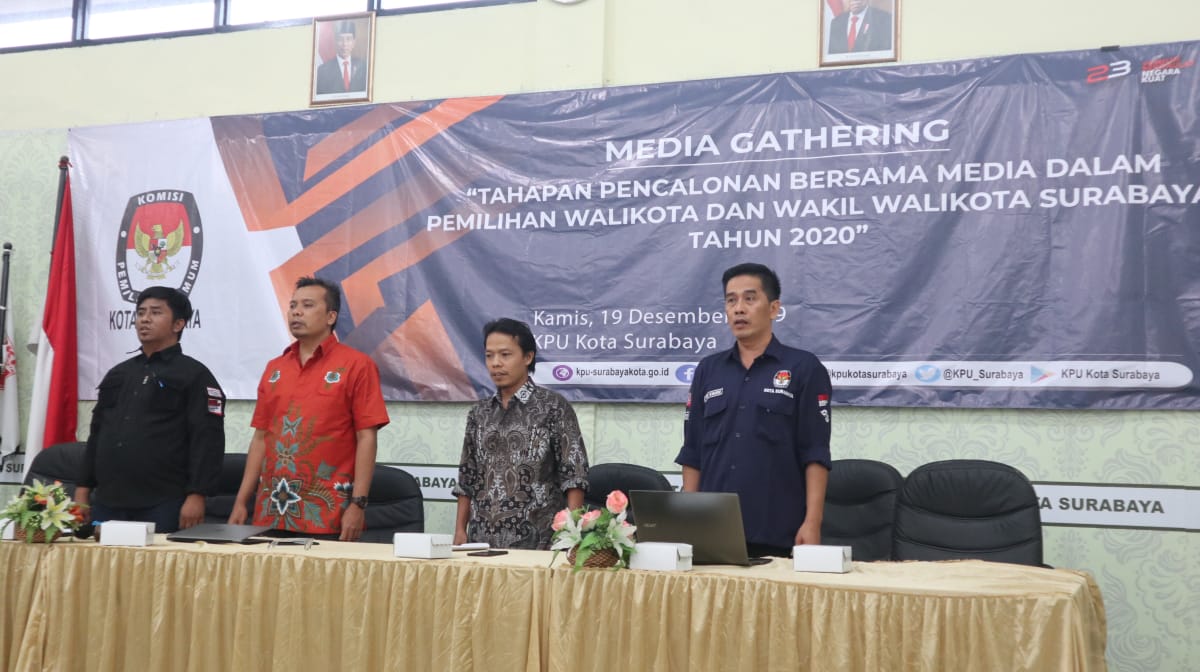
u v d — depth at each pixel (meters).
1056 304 3.99
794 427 3.01
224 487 4.45
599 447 4.49
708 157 4.43
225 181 5.01
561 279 4.55
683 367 4.39
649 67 4.64
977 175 4.12
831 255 4.25
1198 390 3.82
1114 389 3.90
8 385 5.08
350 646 2.52
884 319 4.17
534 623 2.41
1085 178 4.00
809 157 4.31
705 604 2.29
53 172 5.29
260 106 5.11
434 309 4.69
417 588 2.51
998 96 4.13
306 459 3.47
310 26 5.09
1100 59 4.04
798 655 2.21
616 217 4.52
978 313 4.07
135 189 5.12
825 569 2.38
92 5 5.45
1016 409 4.04
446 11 4.91
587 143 4.59
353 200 4.84
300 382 3.55
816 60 4.43
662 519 2.50
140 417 3.65
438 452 4.68
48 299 5.00
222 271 4.96
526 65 4.78
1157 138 3.94
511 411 3.33
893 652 2.14
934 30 4.30
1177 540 3.85
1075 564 3.94
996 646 2.07
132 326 5.04
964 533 3.67
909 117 4.21
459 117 4.75
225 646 2.63
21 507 2.87
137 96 5.28
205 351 4.93
